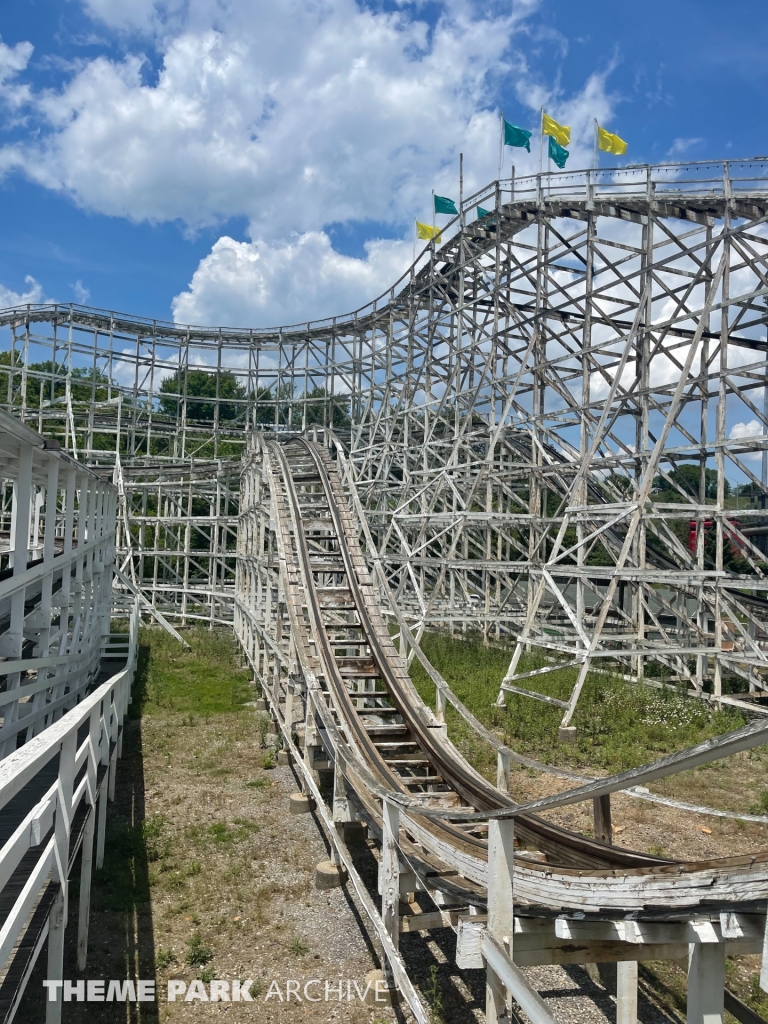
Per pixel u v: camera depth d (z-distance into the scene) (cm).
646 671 1842
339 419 4403
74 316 3431
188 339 3606
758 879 329
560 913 460
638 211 1588
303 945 710
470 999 636
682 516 1472
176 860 884
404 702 1026
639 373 1652
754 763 1240
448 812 495
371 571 1503
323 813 852
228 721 1495
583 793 377
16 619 777
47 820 458
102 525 1459
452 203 2206
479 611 2252
